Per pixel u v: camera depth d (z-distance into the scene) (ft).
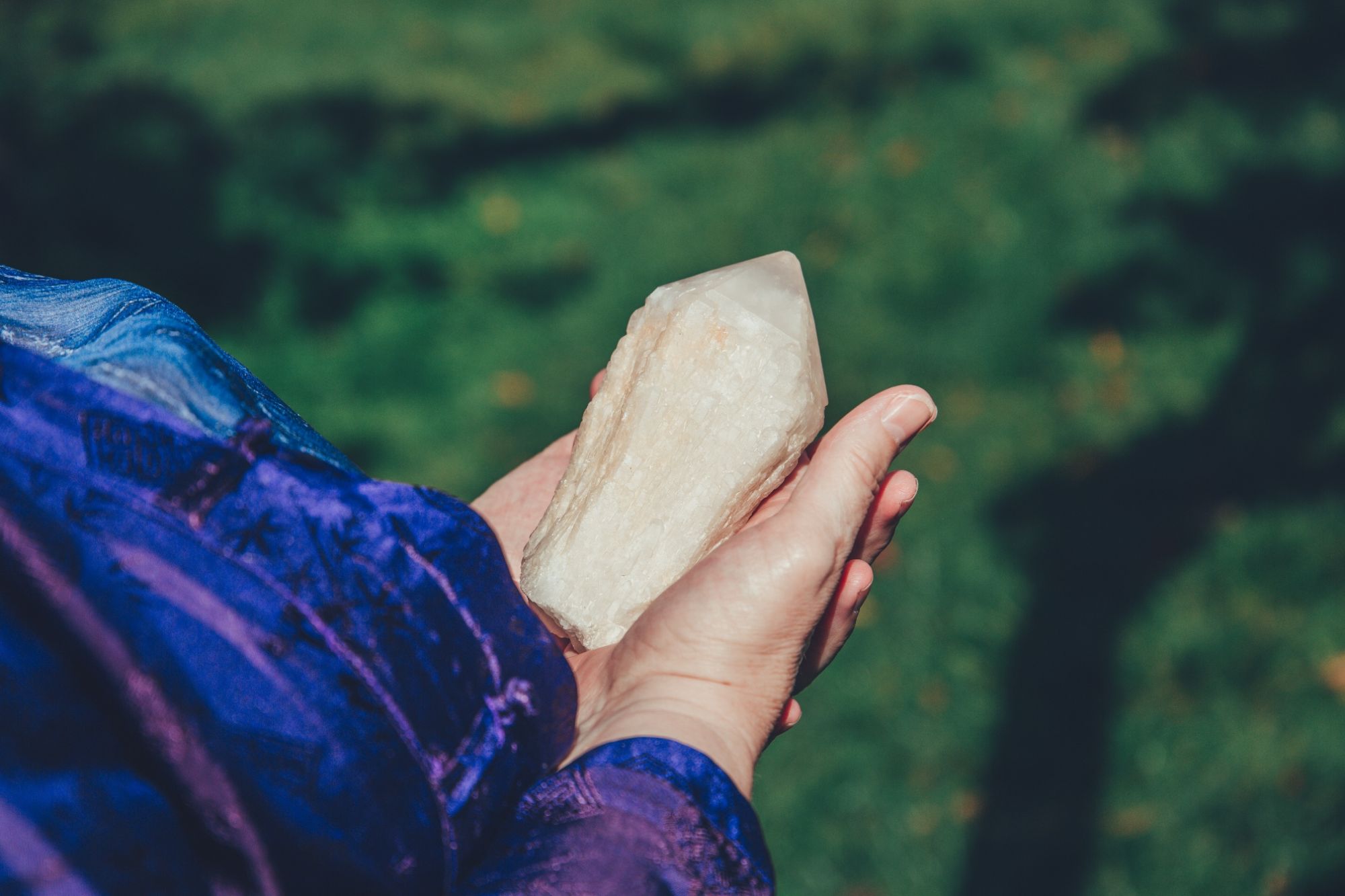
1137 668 9.17
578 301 14.48
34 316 2.89
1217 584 9.78
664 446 3.88
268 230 14.74
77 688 2.28
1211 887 7.70
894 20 21.70
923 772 8.75
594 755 2.81
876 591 10.10
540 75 21.52
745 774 2.97
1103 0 22.21
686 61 21.77
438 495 2.92
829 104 19.26
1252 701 8.84
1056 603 9.79
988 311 13.41
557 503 4.14
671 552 3.80
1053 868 7.95
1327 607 9.50
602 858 2.63
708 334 3.92
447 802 2.71
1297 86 18.43
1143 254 14.06
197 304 13.62
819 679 9.43
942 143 17.17
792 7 23.04
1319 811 8.04
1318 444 11.18
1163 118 17.48
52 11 21.81
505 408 12.66
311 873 2.44
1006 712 9.03
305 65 20.79
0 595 2.28
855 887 8.13
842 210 15.78
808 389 3.89
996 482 11.15
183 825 2.35
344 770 2.50
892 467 11.39
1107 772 8.50
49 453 2.38
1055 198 15.34
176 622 2.40
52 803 2.12
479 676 2.85
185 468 2.52
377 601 2.68
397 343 13.35
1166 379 12.30
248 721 2.42
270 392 3.02
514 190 16.89
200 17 23.85
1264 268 13.66
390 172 16.71
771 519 3.26
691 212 16.17
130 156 15.40
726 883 2.68
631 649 3.24
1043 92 18.56
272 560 2.56
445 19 24.52
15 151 15.11
